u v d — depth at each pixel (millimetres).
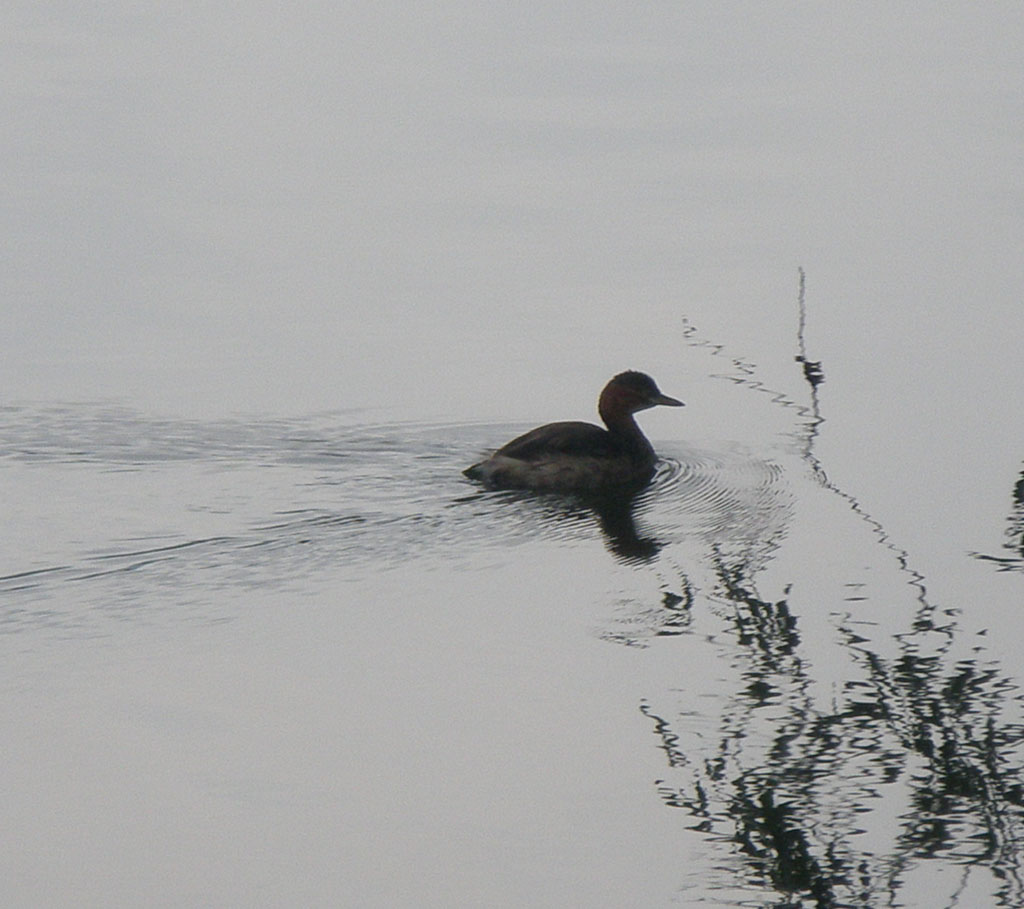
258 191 25500
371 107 29859
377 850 9875
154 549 14297
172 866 9766
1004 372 18516
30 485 15688
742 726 11078
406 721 11445
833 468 16297
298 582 13781
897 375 18609
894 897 8945
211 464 16281
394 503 15523
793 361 19172
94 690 11930
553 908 9242
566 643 12625
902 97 30438
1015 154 26766
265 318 20703
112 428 17188
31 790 10633
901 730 10773
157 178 26156
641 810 10156
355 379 18766
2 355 19375
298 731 11352
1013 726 10719
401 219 24344
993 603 12898
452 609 13297
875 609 12875
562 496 15867
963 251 22516
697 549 14469
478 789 10516
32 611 13125
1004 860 9234
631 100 30375
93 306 21078
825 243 23047
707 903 9156
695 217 24266
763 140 27938
